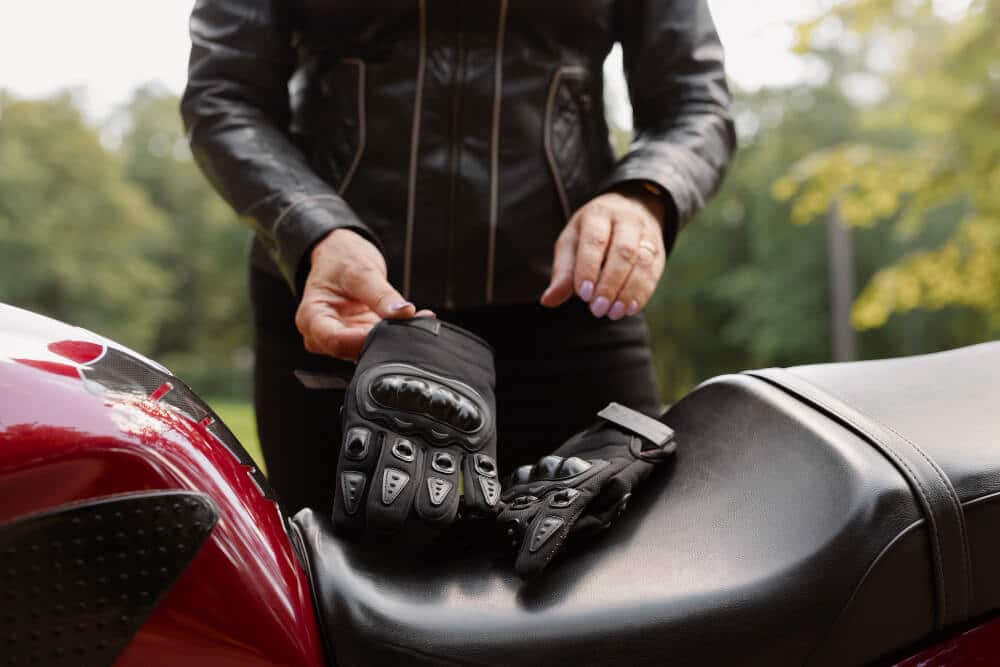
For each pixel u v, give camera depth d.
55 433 0.45
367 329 0.68
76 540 0.44
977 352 0.65
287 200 0.80
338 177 0.93
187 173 31.84
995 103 6.41
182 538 0.46
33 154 27.11
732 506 0.54
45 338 0.51
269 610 0.47
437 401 0.56
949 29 6.49
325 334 0.68
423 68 0.91
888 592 0.49
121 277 27.41
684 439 0.62
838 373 0.64
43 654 0.44
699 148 0.88
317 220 0.77
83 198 27.14
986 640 0.51
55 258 26.28
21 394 0.46
